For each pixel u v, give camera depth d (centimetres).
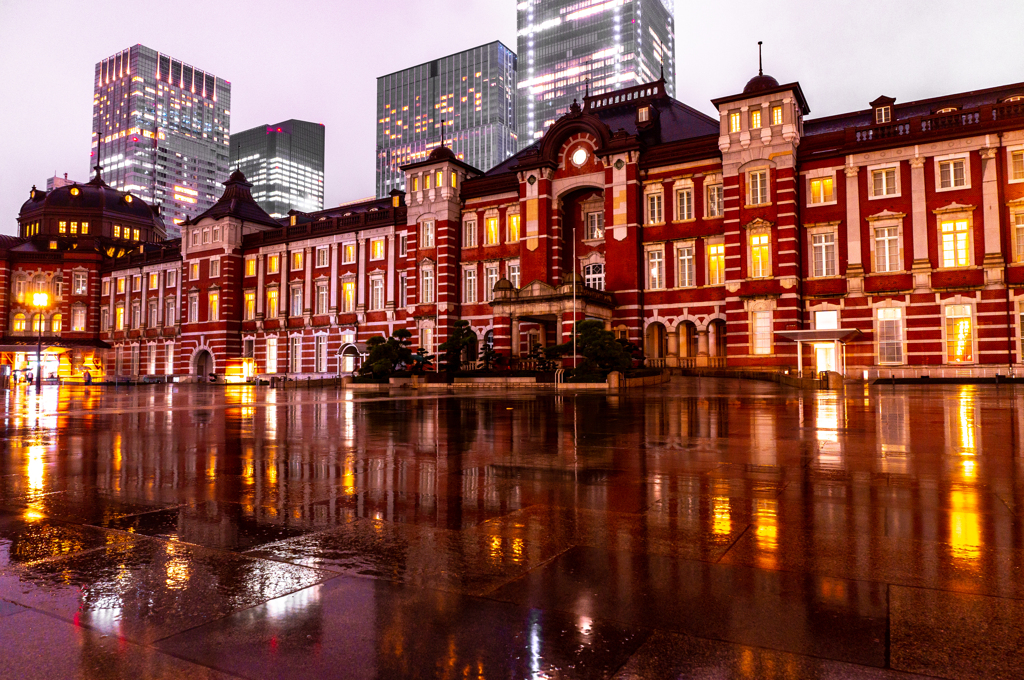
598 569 494
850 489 787
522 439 1345
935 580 461
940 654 347
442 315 5506
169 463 1047
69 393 4300
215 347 6869
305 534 604
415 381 4909
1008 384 3534
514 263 5388
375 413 2142
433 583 467
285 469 979
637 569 492
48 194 8719
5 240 8381
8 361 7719
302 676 330
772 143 4284
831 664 336
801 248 4306
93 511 705
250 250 6931
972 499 725
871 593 436
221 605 427
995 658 341
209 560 525
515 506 716
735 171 4419
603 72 19362
